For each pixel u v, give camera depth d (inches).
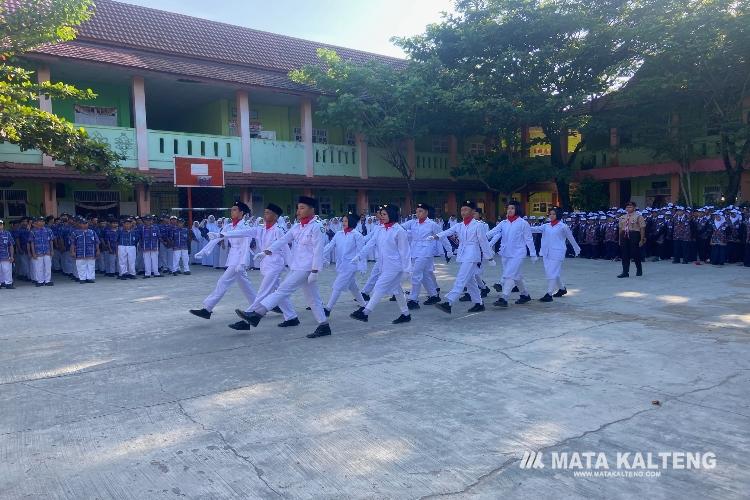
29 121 532.7
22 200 706.8
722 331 288.8
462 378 216.4
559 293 419.2
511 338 283.1
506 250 374.0
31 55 619.5
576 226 790.5
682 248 656.4
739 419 170.2
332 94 868.6
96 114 760.3
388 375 222.4
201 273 658.8
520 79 892.6
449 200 1101.1
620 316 335.3
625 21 862.5
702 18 760.3
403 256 318.7
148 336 300.8
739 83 813.2
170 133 746.2
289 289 293.0
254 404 190.9
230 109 861.8
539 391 199.2
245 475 140.0
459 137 1041.5
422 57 940.6
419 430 166.4
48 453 153.7
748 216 642.8
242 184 791.7
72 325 334.3
